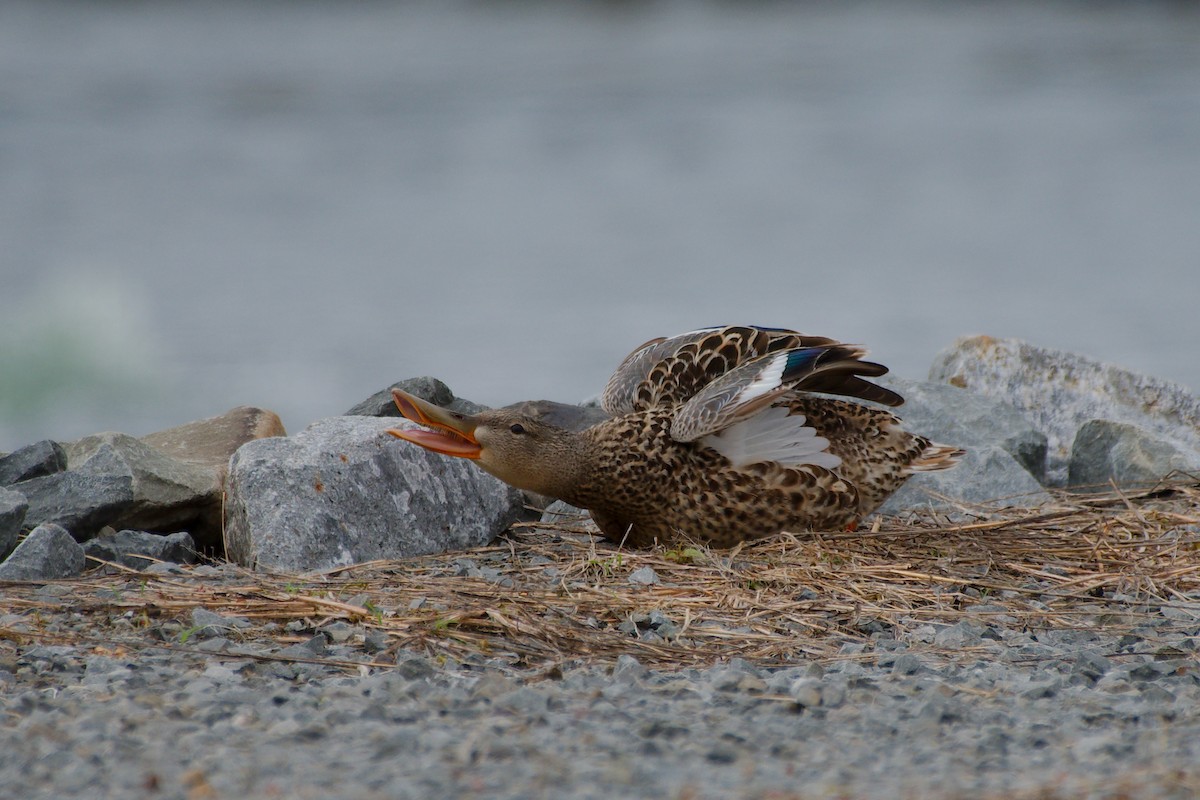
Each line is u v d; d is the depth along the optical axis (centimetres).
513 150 11056
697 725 641
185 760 582
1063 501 1225
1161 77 14150
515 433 1007
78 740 607
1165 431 1473
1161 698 691
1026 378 1524
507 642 786
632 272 6334
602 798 538
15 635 784
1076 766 586
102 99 12056
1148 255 6694
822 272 6353
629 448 1014
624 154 10931
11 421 3878
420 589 886
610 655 779
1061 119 12088
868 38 18438
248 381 4178
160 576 909
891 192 9112
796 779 565
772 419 1012
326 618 822
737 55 16825
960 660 781
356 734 617
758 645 811
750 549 1000
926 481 1250
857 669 752
